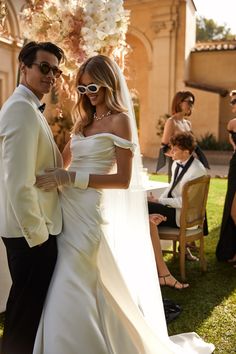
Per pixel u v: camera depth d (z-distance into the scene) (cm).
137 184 244
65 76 321
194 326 305
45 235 204
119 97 222
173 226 399
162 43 1661
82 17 309
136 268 246
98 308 215
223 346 278
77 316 206
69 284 209
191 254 474
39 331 210
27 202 194
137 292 246
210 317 320
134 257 245
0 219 214
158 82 1691
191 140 396
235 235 449
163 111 1692
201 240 418
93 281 216
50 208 214
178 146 396
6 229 211
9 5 668
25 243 210
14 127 190
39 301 215
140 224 248
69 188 222
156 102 1702
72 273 210
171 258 463
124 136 216
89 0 309
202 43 1820
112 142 217
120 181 214
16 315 215
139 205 247
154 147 1706
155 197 443
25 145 191
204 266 421
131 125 227
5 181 195
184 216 383
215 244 517
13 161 190
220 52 1712
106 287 221
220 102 1661
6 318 221
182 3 1617
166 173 1217
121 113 220
